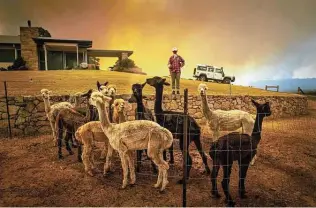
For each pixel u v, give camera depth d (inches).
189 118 259.9
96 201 206.7
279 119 628.1
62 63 1349.7
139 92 279.6
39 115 414.9
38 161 286.7
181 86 809.5
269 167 292.2
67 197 212.1
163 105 501.4
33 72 1041.5
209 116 288.7
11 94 492.7
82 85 687.1
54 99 426.3
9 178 243.6
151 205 202.5
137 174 257.6
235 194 225.6
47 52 1312.7
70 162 284.8
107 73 1090.1
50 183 234.2
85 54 1352.1
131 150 234.4
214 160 211.0
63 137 338.3
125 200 209.0
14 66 1211.9
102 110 227.6
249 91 872.3
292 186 248.4
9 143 354.0
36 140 370.9
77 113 304.5
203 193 224.2
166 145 221.9
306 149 363.6
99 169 266.8
